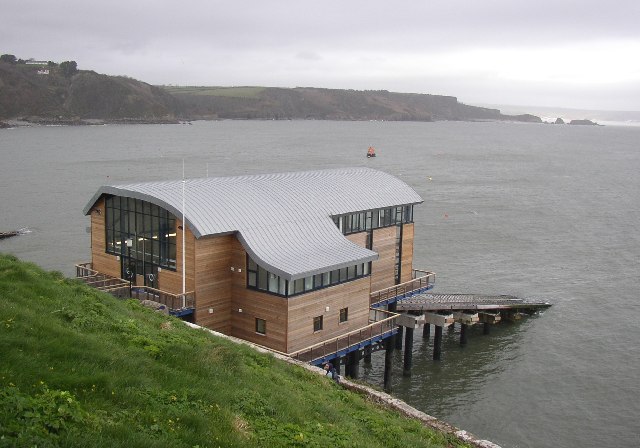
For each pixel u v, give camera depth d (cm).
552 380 5066
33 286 2453
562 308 6731
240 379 2105
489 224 10806
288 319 4100
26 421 1285
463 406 4631
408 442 2188
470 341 5906
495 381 5053
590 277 7838
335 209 5016
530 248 9225
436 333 5444
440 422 2758
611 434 4253
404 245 5716
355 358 4578
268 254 4216
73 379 1587
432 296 6147
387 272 5550
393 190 5700
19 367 1550
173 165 17538
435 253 8800
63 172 15500
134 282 4656
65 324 2125
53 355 1702
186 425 1559
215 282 4303
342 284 4447
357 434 2042
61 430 1314
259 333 4281
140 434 1382
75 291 2711
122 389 1636
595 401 4716
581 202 13412
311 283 4241
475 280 7600
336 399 2572
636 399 4744
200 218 4228
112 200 4725
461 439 2589
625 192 15062
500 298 6438
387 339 4812
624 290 7338
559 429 4309
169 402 1675
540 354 5578
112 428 1380
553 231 10412
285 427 1808
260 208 4638
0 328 1781
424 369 5297
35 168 16238
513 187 15500
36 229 9256
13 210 10525
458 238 9712
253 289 4266
